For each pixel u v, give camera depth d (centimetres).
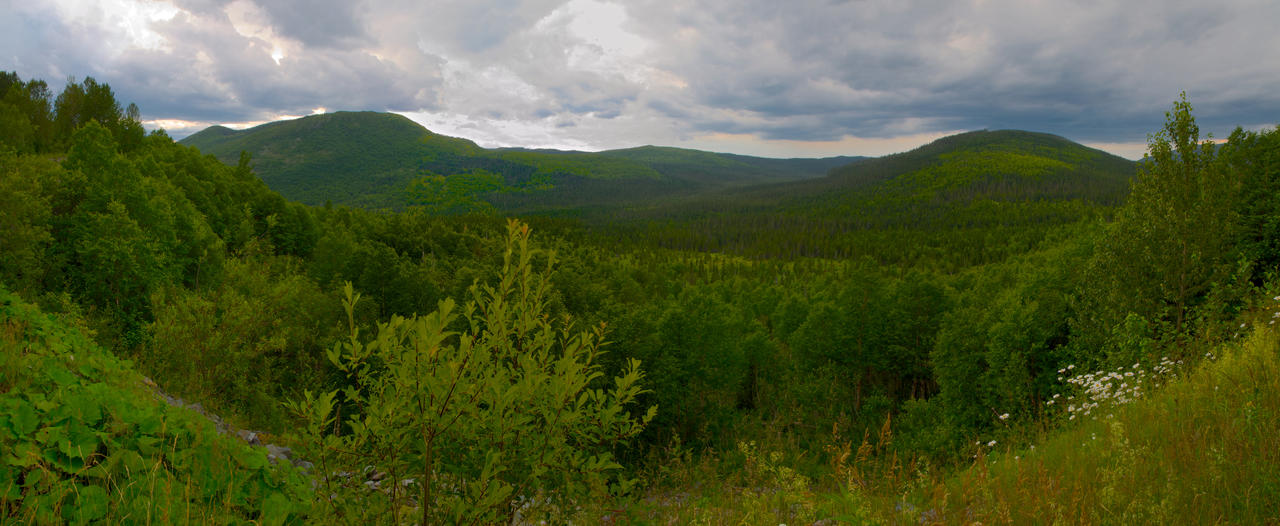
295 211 7900
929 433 2378
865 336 3753
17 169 2772
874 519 397
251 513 405
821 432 2703
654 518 500
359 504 344
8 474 335
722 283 10269
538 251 394
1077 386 1105
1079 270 2277
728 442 2505
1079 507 380
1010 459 676
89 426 407
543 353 385
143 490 364
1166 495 380
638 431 402
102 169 3459
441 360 333
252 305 1538
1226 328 1006
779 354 4412
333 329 1816
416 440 346
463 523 329
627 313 2712
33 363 516
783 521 429
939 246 18950
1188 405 577
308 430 325
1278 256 1723
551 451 360
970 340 2667
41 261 2322
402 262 2777
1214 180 1414
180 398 1067
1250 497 369
